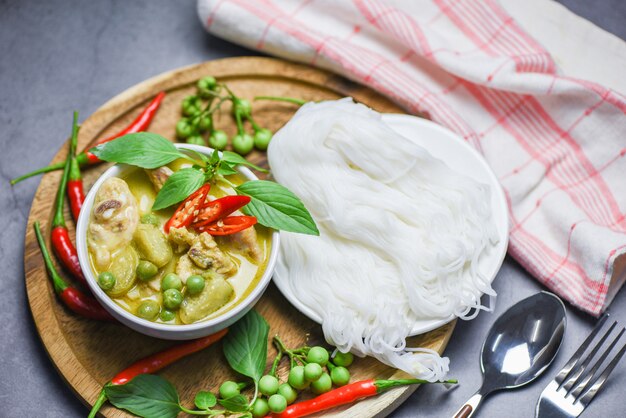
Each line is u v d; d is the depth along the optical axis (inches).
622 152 28.6
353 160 26.9
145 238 24.5
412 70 29.9
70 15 30.7
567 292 27.4
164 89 29.0
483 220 26.8
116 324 26.3
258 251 25.1
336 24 30.3
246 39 29.8
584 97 28.6
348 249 26.6
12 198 28.4
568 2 31.0
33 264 26.6
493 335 26.9
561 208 28.1
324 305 26.1
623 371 26.9
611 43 30.0
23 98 29.6
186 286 24.5
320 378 25.5
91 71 30.1
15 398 26.3
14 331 26.9
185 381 26.0
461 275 26.5
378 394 25.7
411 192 27.0
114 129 28.6
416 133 28.2
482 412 26.4
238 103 28.6
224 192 25.8
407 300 26.1
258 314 26.0
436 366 25.8
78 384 25.4
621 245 27.0
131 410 24.8
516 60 28.9
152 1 31.0
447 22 30.2
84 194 27.7
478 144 28.6
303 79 29.4
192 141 28.2
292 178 26.8
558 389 26.2
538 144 29.3
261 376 25.5
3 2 30.7
